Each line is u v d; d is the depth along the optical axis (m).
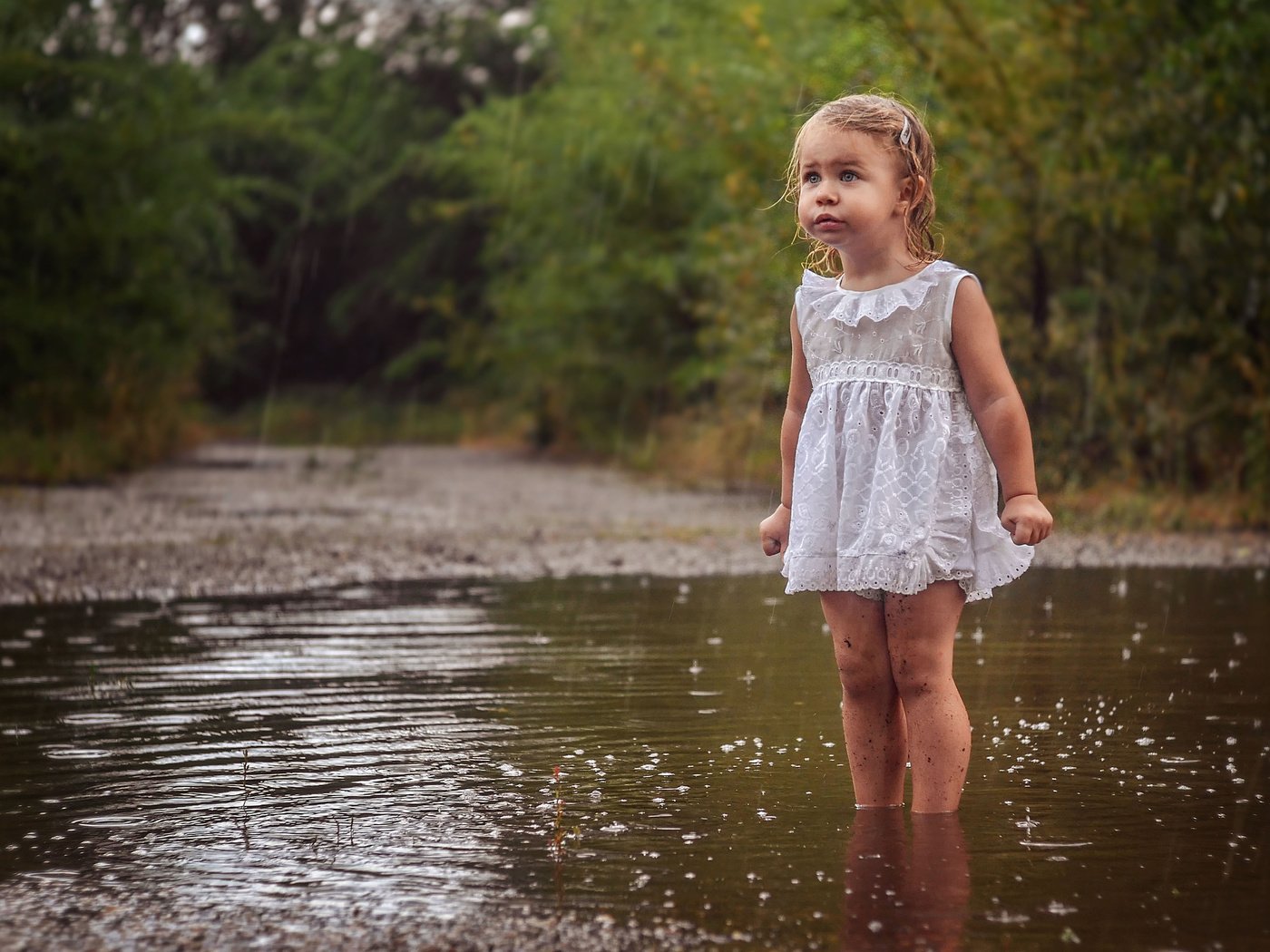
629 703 3.97
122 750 3.40
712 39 15.88
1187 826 2.66
